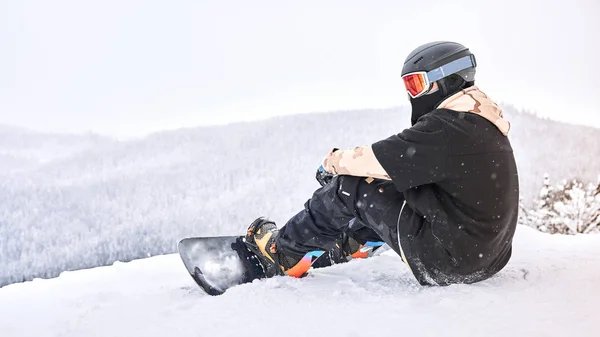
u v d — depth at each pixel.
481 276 1.70
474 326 1.28
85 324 1.56
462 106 1.63
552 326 1.23
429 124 1.60
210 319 1.49
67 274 2.65
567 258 2.04
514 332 1.22
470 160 1.59
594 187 12.00
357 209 1.76
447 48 1.71
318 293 1.70
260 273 1.97
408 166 1.58
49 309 1.84
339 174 1.78
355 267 2.11
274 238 1.94
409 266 1.71
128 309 1.68
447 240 1.62
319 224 1.85
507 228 1.69
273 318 1.46
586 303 1.38
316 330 1.34
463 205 1.61
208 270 1.89
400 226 1.68
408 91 1.79
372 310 1.47
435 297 1.55
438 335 1.25
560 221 12.05
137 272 2.60
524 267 1.89
